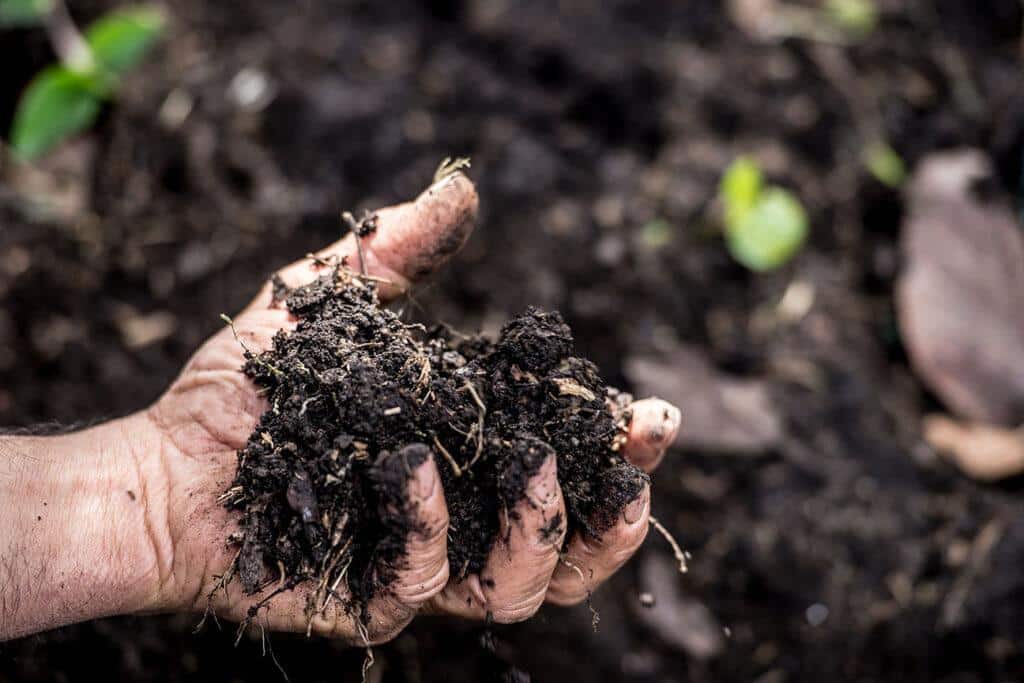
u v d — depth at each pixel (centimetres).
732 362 70
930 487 66
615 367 68
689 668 61
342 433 45
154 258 70
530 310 48
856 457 66
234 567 46
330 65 77
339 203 72
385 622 46
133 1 79
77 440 49
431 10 81
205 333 68
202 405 49
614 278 71
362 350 47
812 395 68
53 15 72
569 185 73
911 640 62
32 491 48
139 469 49
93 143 73
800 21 84
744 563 64
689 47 81
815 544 64
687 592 63
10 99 72
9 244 69
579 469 46
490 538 46
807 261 73
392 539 44
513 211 72
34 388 66
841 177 76
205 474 48
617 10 82
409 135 74
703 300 71
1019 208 74
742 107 78
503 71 78
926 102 81
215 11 80
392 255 50
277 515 46
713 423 66
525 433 46
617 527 46
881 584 63
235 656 56
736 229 71
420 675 58
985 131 79
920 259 70
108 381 66
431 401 46
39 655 54
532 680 59
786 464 66
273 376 47
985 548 63
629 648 61
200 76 76
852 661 62
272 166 73
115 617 56
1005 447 66
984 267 70
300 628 47
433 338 50
